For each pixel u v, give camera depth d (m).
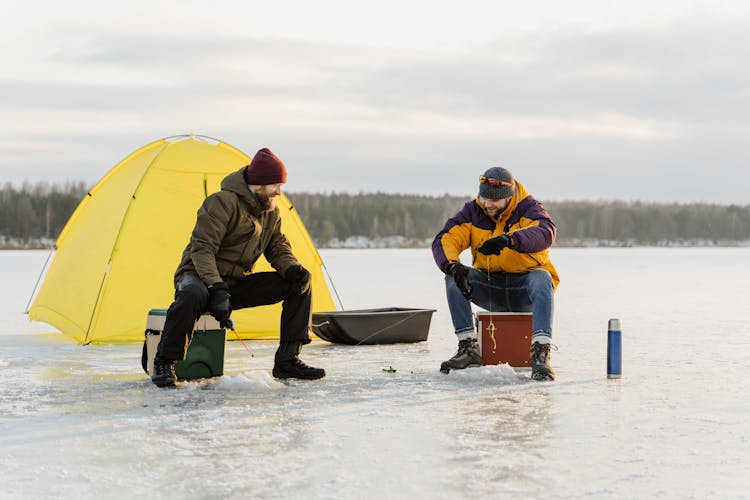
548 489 2.90
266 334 7.53
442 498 2.80
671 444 3.54
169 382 4.89
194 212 7.46
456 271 5.38
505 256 5.46
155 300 7.21
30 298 13.56
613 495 2.83
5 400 4.50
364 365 5.92
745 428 3.84
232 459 3.28
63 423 3.91
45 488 2.90
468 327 5.53
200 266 4.93
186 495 2.82
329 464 3.21
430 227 82.50
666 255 46.91
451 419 4.02
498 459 3.28
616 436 3.68
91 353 6.53
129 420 3.98
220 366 5.27
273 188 5.11
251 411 4.21
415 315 7.38
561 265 31.14
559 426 3.87
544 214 5.44
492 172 5.39
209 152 7.77
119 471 3.11
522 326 5.51
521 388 4.92
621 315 10.61
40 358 6.24
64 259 8.04
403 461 3.25
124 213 7.31
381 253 49.38
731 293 15.26
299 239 7.98
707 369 5.78
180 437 3.64
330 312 7.46
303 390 4.85
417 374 5.47
